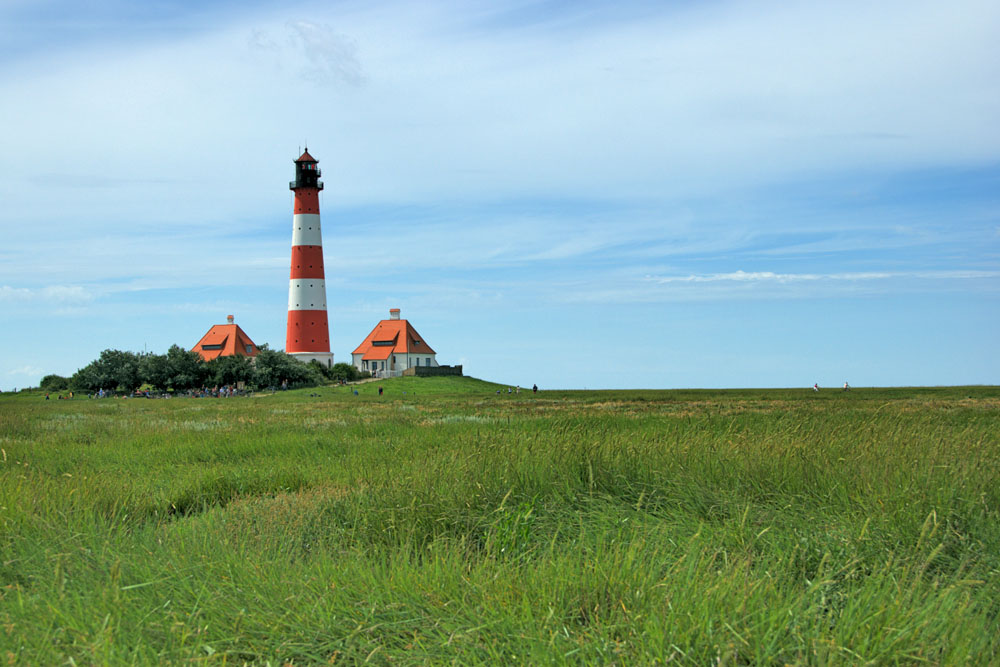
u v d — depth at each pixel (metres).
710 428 18.14
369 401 60.34
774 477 10.86
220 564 7.41
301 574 7.15
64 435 24.97
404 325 133.88
